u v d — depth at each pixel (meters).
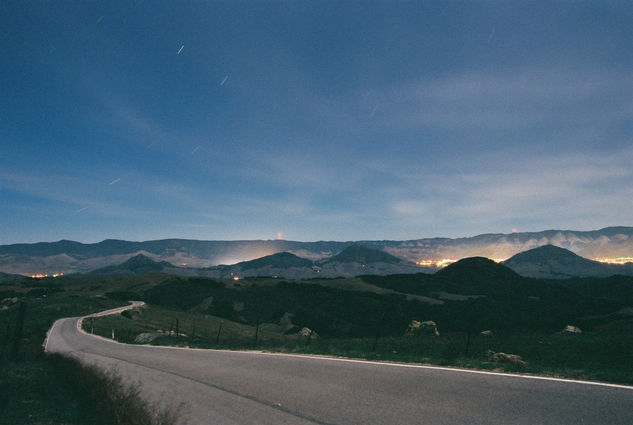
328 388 9.34
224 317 130.88
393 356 13.20
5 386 12.16
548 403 6.60
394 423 6.42
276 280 196.88
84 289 171.38
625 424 5.43
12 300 113.62
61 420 8.77
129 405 8.02
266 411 8.10
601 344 16.73
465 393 7.66
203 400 9.70
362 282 194.25
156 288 167.00
